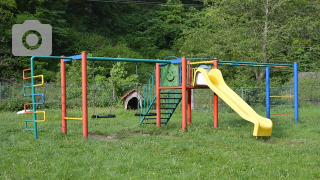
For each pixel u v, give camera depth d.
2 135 9.48
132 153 7.29
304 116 16.03
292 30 23.30
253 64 13.69
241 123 13.22
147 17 46.44
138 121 14.41
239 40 24.44
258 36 24.30
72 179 5.60
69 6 41.16
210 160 7.00
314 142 9.29
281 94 20.69
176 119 15.30
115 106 20.39
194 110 18.86
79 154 7.35
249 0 23.88
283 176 5.80
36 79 26.73
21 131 10.35
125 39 42.12
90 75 24.16
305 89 21.12
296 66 14.18
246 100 20.30
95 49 35.19
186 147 8.06
